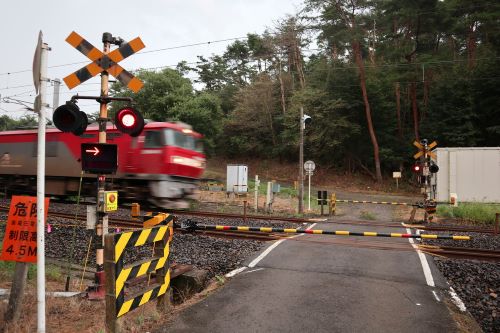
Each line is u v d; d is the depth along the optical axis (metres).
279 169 44.22
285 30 41.12
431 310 5.32
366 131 37.91
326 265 7.51
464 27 35.12
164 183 13.98
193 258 8.36
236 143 47.56
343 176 39.22
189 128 15.52
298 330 4.62
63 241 10.25
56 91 20.09
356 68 36.12
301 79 44.00
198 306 5.34
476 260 8.48
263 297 5.70
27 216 4.53
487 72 33.12
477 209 16.88
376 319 4.97
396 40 35.59
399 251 8.76
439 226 14.07
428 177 18.02
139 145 14.32
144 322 4.81
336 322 4.86
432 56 33.72
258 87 44.81
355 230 12.26
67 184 16.22
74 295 5.91
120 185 14.90
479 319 5.44
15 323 4.43
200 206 19.83
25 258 4.49
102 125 6.25
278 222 14.00
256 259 7.95
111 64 6.23
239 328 4.65
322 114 36.47
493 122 33.91
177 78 36.28
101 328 4.52
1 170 17.97
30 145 17.22
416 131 34.84
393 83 35.59
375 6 32.78
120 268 4.21
